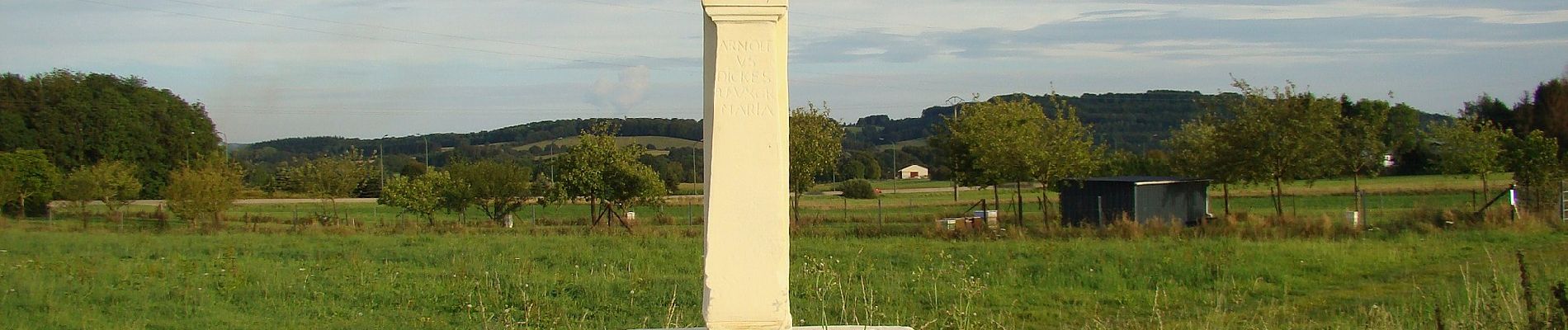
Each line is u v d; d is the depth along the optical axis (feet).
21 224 127.44
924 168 350.23
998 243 90.07
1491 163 119.75
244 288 59.16
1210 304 55.21
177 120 243.60
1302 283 63.10
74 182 144.56
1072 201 122.42
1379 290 59.26
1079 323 50.62
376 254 82.74
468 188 141.49
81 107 226.17
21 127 217.97
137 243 94.17
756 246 25.13
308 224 133.90
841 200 218.38
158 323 48.88
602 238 102.37
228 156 254.47
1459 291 50.24
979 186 130.93
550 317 49.67
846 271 66.90
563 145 322.75
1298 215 112.98
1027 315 53.01
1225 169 116.37
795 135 134.82
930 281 62.03
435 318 51.01
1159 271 66.64
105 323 47.67
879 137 414.41
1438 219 99.04
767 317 25.16
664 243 94.89
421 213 142.10
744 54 24.97
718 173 25.05
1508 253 73.56
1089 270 66.64
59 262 69.87
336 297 57.88
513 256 80.53
